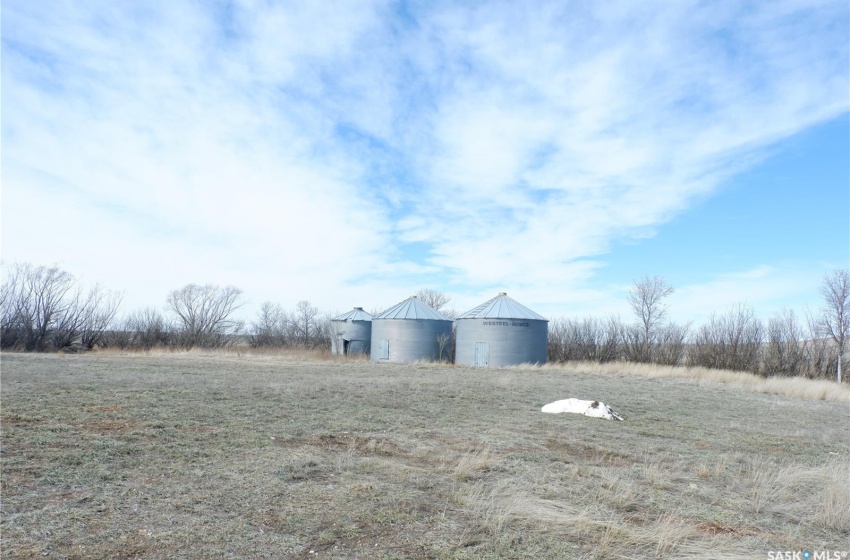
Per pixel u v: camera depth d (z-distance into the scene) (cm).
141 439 969
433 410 1474
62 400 1352
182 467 807
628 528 642
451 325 4494
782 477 882
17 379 1822
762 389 2695
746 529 670
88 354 4006
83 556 505
